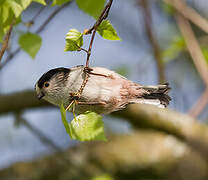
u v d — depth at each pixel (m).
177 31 13.61
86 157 11.91
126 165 11.98
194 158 12.10
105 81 6.66
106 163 11.86
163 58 12.29
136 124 11.22
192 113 11.29
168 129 11.05
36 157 12.28
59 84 6.81
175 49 11.91
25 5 5.44
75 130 5.18
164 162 12.16
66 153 11.89
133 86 6.93
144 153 12.26
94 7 5.84
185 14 11.36
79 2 5.84
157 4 14.38
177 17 11.59
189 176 11.91
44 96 7.02
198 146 11.07
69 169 11.45
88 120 5.24
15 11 5.40
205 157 11.22
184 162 12.12
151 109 11.08
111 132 13.03
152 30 11.77
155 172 12.06
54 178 11.35
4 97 10.88
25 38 6.34
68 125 5.11
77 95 5.77
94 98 6.54
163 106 7.17
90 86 6.54
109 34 5.54
